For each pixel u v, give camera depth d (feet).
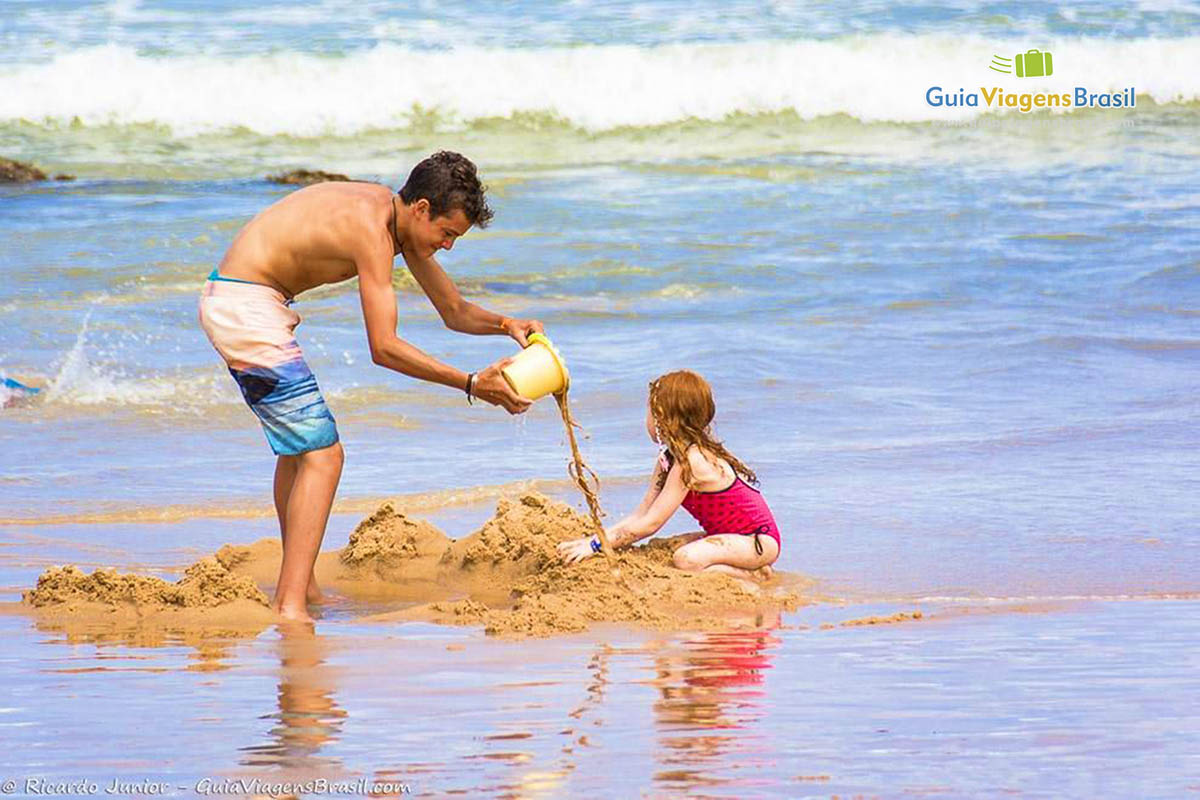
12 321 163.22
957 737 52.16
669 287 187.52
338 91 304.91
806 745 51.06
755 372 146.92
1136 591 82.23
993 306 177.99
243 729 53.21
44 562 90.22
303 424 80.28
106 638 70.49
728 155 282.56
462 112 306.14
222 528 100.32
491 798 45.29
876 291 185.26
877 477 111.75
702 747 50.85
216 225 213.05
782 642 69.72
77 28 334.24
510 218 222.89
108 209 224.94
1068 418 130.93
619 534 88.48
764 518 88.74
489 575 86.69
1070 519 99.35
